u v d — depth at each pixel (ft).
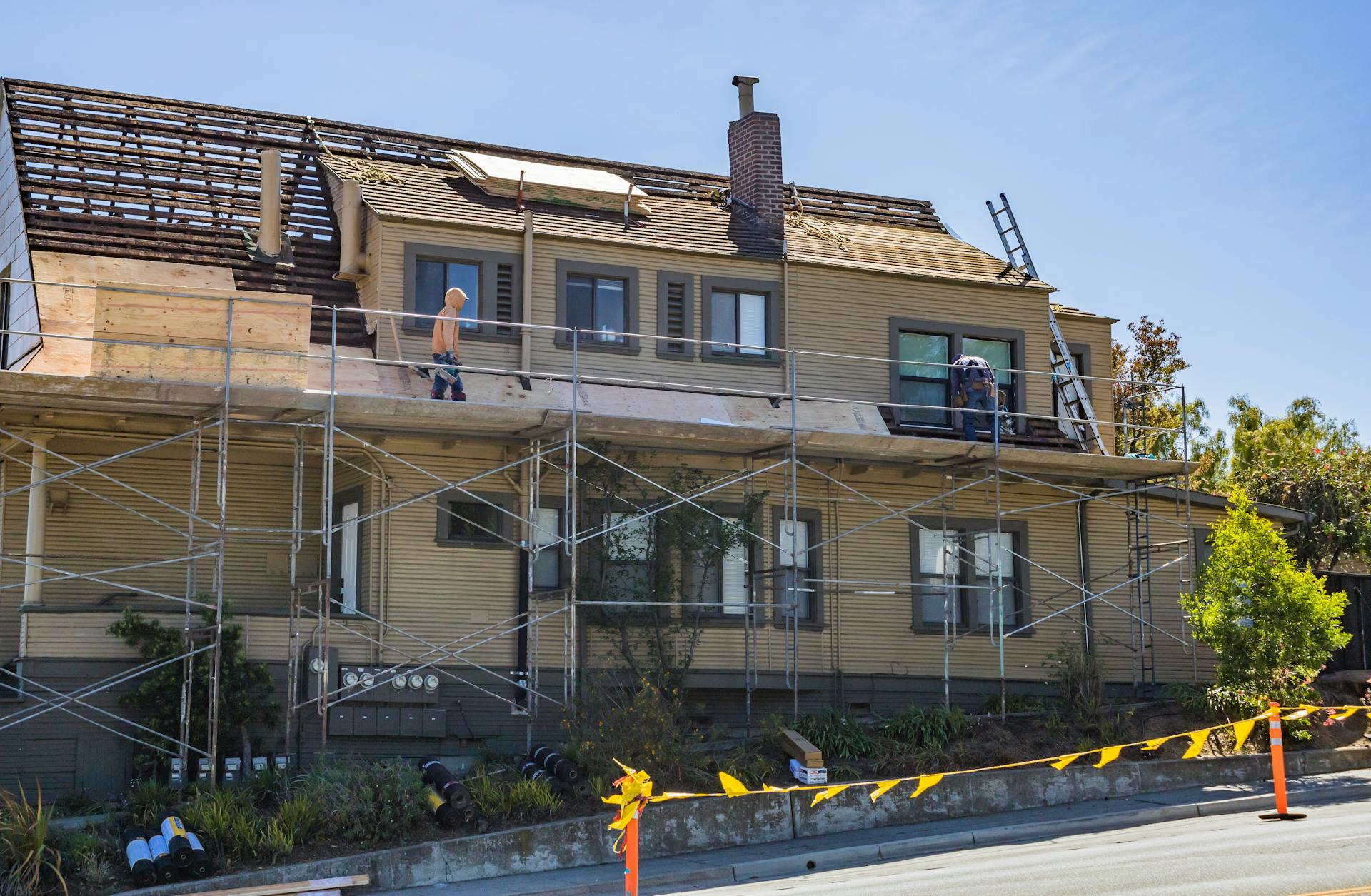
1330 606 75.05
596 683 69.21
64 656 62.44
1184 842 53.93
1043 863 51.44
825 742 69.00
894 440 75.82
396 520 70.54
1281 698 73.92
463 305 72.33
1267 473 105.50
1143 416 102.06
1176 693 78.54
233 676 63.00
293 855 54.65
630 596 72.38
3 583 68.39
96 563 69.77
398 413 65.67
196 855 51.70
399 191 77.36
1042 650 83.71
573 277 77.61
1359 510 101.24
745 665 75.61
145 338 62.08
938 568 82.28
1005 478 83.30
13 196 75.51
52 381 59.57
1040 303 88.63
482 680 70.59
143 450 60.90
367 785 58.18
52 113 78.59
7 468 68.80
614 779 61.77
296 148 83.51
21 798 57.82
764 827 61.67
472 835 57.31
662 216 84.33
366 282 74.90
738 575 77.61
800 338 81.51
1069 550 85.81
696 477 75.15
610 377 76.69
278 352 63.57
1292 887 43.11
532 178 81.66
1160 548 83.61
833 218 94.22
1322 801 63.82
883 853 57.77
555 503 73.56
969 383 79.61
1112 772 67.87
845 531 80.23
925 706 80.07
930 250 91.56
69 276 69.21
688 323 79.36
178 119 82.53
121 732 62.54
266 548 73.51
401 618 69.67
